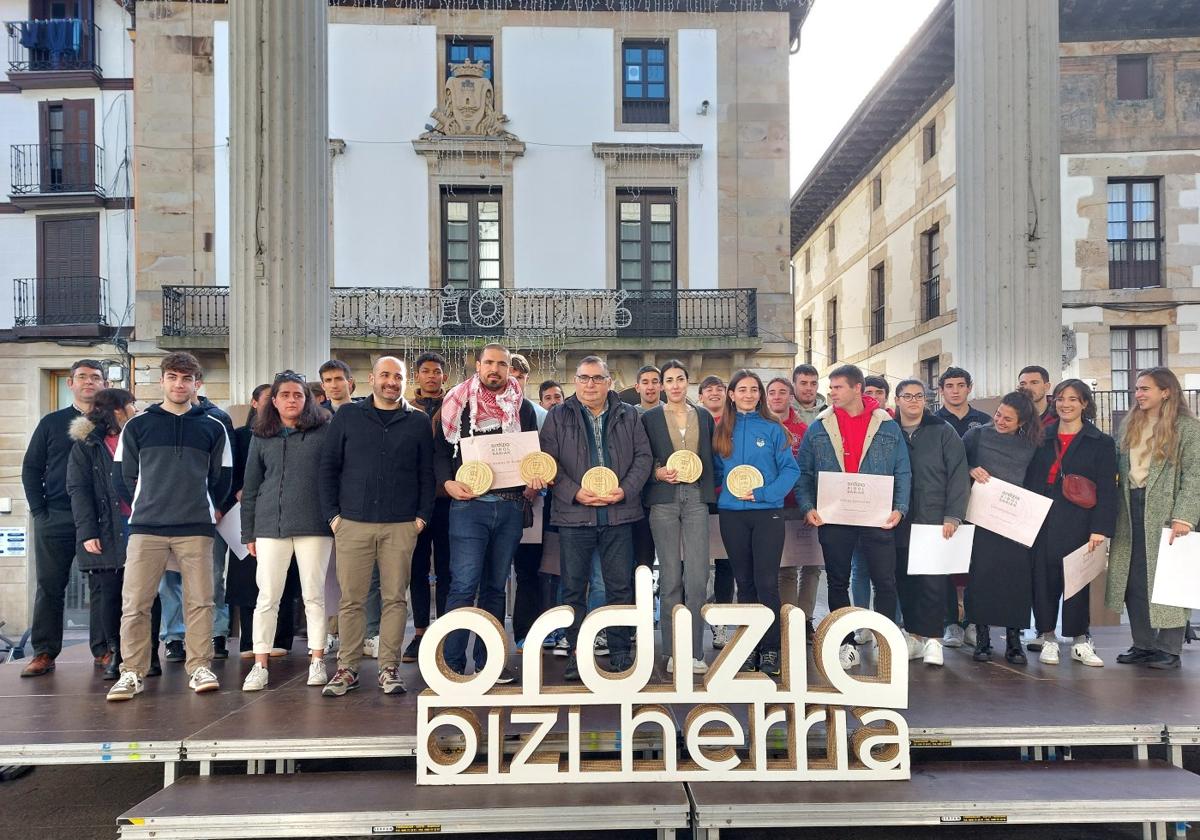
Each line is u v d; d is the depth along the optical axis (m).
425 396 5.22
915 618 5.03
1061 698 4.18
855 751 3.57
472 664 5.02
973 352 6.27
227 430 5.22
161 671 4.99
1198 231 15.23
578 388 4.52
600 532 4.49
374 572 5.30
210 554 4.65
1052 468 5.03
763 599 4.58
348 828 3.20
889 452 4.80
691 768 3.51
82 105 16.06
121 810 4.01
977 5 6.27
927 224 17.59
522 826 3.21
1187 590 4.59
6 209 16.06
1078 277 15.26
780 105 15.48
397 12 15.21
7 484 15.48
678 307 15.38
